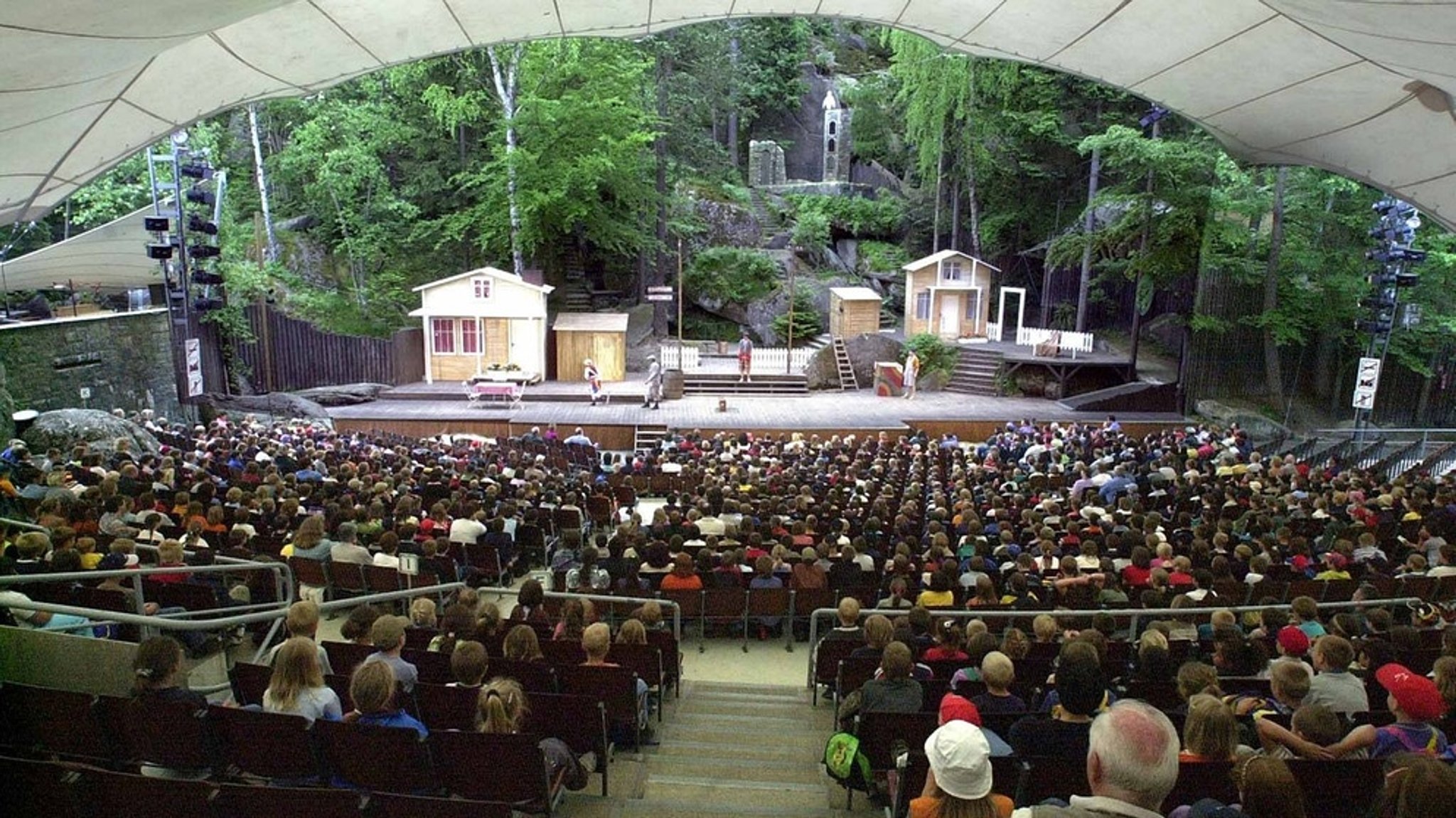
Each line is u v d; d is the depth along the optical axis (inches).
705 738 254.4
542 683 215.2
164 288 889.5
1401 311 1050.7
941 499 503.8
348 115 1175.6
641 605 308.0
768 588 346.9
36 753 173.5
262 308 955.3
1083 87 1267.2
